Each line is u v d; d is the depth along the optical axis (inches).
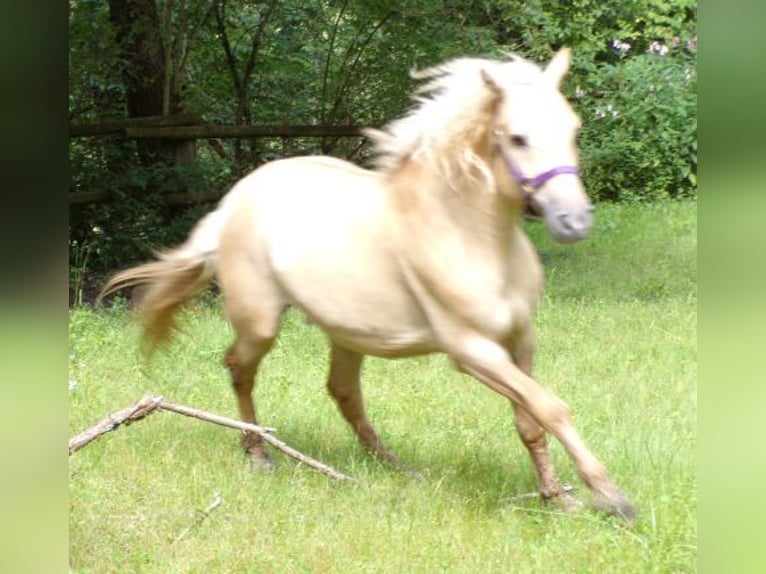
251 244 215.9
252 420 229.0
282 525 188.1
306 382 287.7
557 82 179.8
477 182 180.7
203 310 373.1
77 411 257.4
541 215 173.3
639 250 489.4
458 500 196.9
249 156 502.9
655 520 175.9
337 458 229.0
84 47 436.1
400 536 181.3
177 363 304.5
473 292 181.9
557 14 518.9
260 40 496.1
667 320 350.9
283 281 208.2
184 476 214.8
